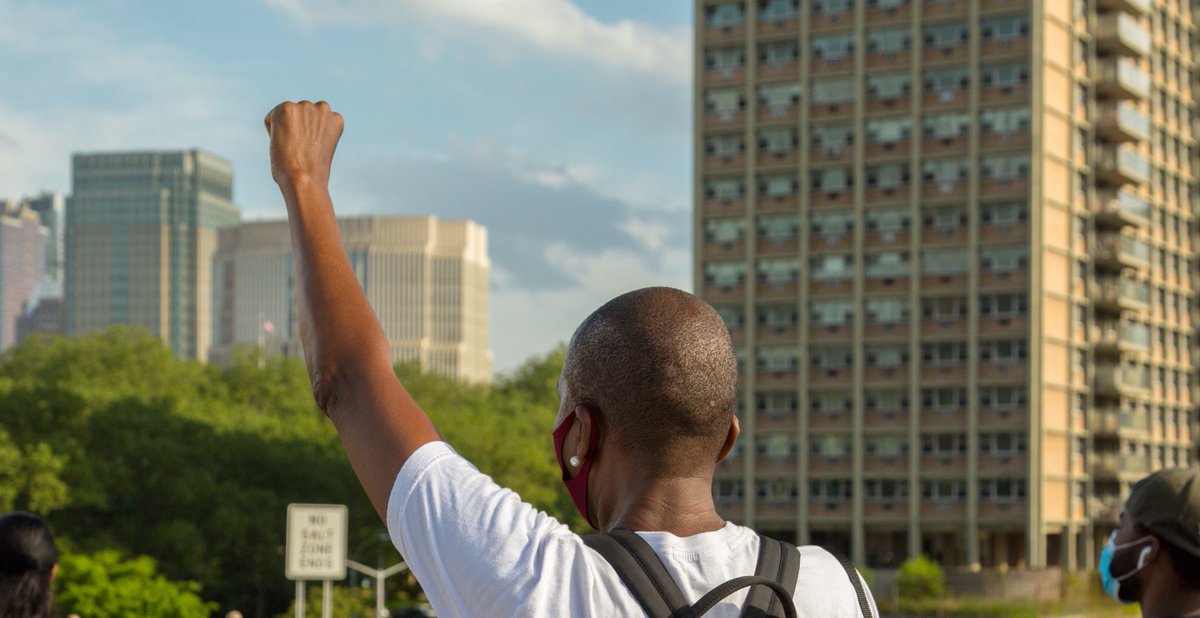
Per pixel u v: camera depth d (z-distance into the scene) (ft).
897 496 297.74
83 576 191.01
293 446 289.33
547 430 351.87
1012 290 292.61
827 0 310.24
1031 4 293.84
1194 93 358.23
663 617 7.29
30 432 259.19
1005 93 295.69
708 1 319.68
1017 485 288.30
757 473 308.40
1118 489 312.09
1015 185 293.23
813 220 310.24
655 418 7.91
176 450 262.06
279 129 8.16
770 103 313.94
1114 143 317.01
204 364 404.98
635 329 8.02
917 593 254.68
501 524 7.34
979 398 293.64
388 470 7.49
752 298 312.71
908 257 302.04
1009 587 257.14
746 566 7.72
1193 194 354.95
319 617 256.93
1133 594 13.41
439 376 469.57
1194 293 353.31
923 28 303.48
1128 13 323.78
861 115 306.55
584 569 7.32
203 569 249.34
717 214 316.40
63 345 393.91
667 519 7.91
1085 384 302.66
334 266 7.86
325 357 7.68
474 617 7.20
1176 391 341.21
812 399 306.55
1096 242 310.65
